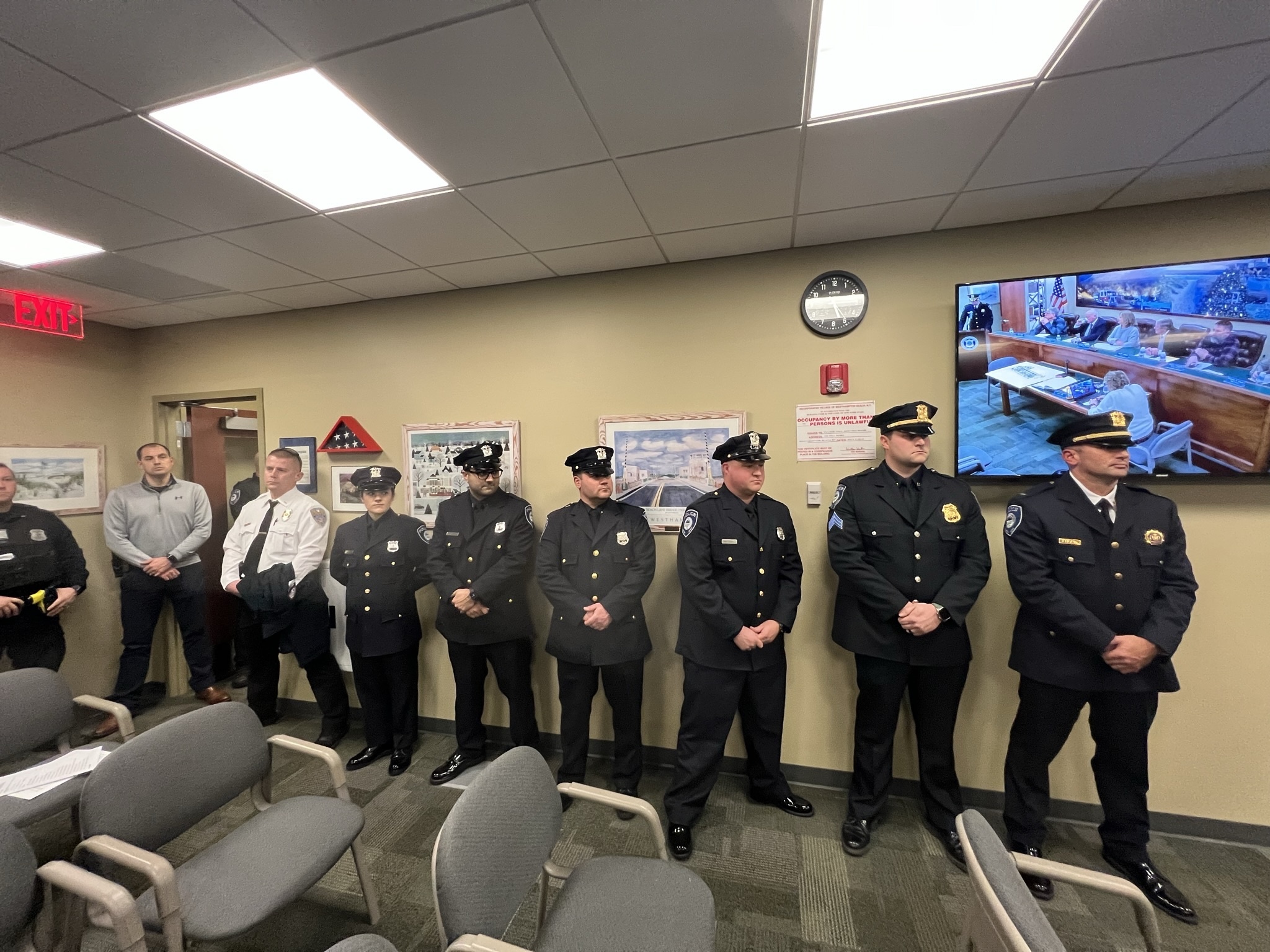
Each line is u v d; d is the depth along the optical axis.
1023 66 1.19
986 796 2.01
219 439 3.44
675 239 2.04
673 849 1.77
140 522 2.85
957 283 1.99
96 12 0.99
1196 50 1.13
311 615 2.57
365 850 1.82
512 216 1.83
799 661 2.18
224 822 2.00
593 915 1.08
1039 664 1.64
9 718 1.62
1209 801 1.81
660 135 1.41
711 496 1.98
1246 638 1.77
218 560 3.38
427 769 2.33
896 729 2.03
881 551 1.80
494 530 2.23
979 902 0.87
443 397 2.62
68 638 2.88
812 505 2.15
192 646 3.00
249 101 1.27
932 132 1.41
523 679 2.30
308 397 2.84
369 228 1.91
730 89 1.24
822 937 1.45
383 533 2.41
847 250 2.09
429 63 1.15
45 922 1.09
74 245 2.03
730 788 2.15
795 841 1.83
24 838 1.03
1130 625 1.54
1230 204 1.75
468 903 0.93
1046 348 1.86
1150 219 1.82
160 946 1.46
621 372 2.37
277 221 1.85
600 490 2.08
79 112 1.27
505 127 1.37
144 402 3.18
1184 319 1.72
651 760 2.34
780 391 2.19
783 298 2.17
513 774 1.15
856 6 1.04
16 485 2.57
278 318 2.89
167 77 1.17
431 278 2.42
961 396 1.95
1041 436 1.87
